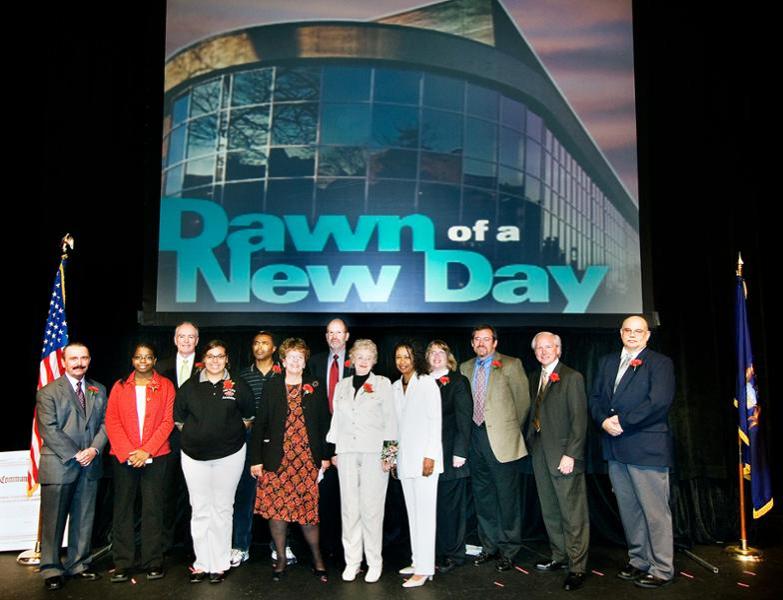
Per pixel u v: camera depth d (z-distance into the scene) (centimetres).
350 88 505
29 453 446
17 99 523
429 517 387
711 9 520
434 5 510
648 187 504
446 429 405
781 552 443
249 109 505
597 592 375
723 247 503
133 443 392
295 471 386
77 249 497
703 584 386
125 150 506
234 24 512
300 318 489
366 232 496
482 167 502
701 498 478
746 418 445
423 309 492
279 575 395
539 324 490
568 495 390
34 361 510
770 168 522
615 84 513
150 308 491
